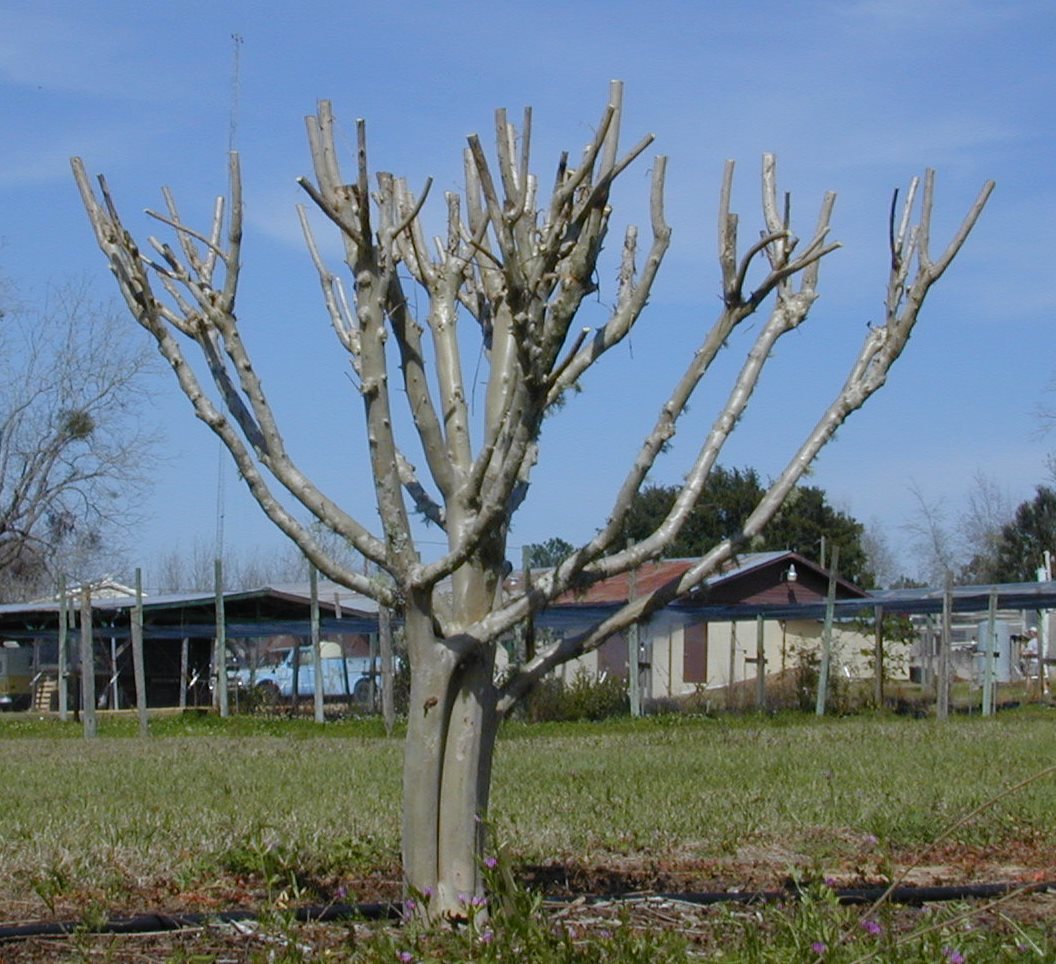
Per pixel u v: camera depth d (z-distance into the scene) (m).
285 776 13.41
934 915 5.92
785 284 6.48
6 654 38.97
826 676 26.47
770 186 6.61
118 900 6.98
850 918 5.52
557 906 6.59
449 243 6.95
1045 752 15.58
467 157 6.91
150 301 6.16
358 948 5.65
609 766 14.39
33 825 9.55
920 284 6.31
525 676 6.09
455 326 6.57
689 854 8.48
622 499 5.91
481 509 5.60
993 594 25.64
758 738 19.25
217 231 6.70
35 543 42.44
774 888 7.30
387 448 5.90
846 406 6.31
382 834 8.77
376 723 24.77
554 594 5.90
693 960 5.18
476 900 5.67
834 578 26.80
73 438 40.47
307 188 5.92
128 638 36.00
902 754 15.45
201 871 7.49
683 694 34.22
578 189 6.18
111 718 28.78
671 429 5.93
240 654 40.00
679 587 6.12
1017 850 8.70
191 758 16.50
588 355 6.12
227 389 6.29
